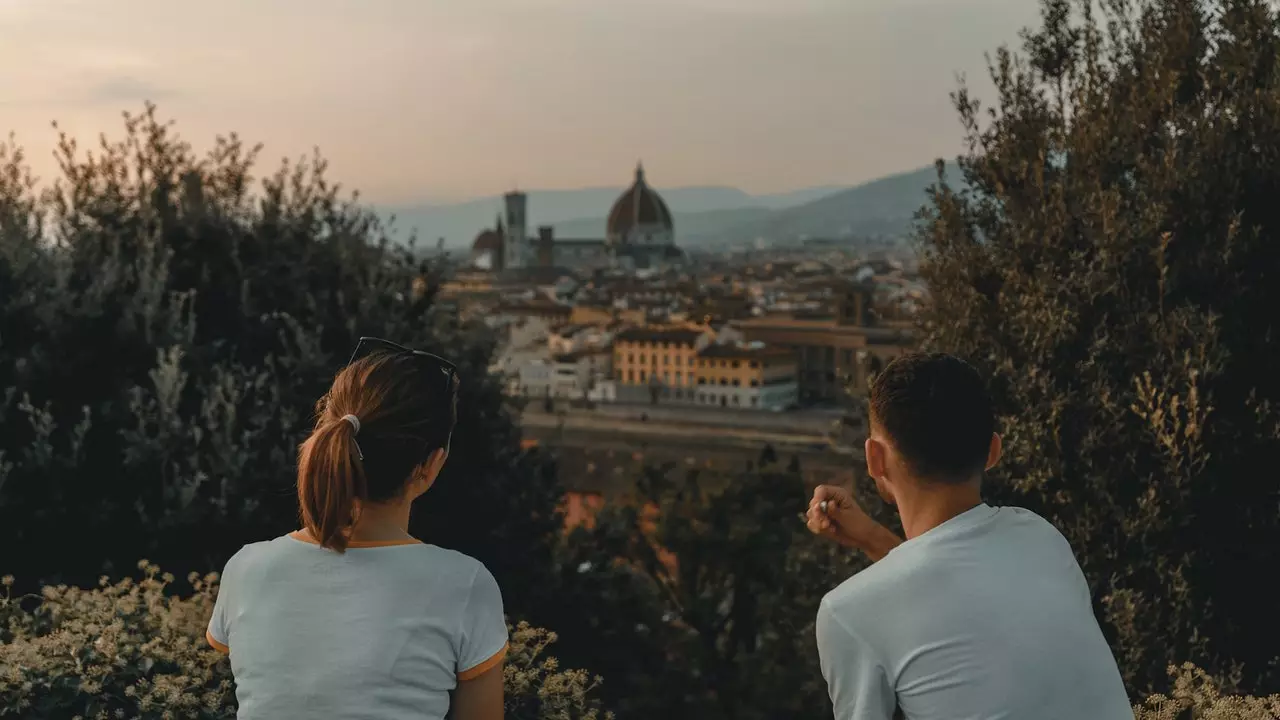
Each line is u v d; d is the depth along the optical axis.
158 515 7.31
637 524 12.31
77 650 4.07
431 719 2.47
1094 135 6.93
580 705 4.50
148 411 7.39
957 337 7.18
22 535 7.00
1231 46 6.86
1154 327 6.35
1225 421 6.10
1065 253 6.90
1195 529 6.12
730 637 12.35
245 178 9.31
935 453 2.61
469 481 8.99
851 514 3.17
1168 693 5.80
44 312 7.64
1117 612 6.00
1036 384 6.57
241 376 8.16
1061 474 6.39
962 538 2.52
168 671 4.20
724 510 12.20
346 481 2.49
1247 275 6.45
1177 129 6.79
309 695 2.43
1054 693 2.33
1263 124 6.49
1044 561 2.53
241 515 7.20
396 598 2.49
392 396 2.60
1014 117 7.53
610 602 9.97
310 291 9.17
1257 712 4.19
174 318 8.02
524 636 4.62
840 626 2.48
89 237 8.60
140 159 8.95
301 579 2.54
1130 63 7.31
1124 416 6.34
